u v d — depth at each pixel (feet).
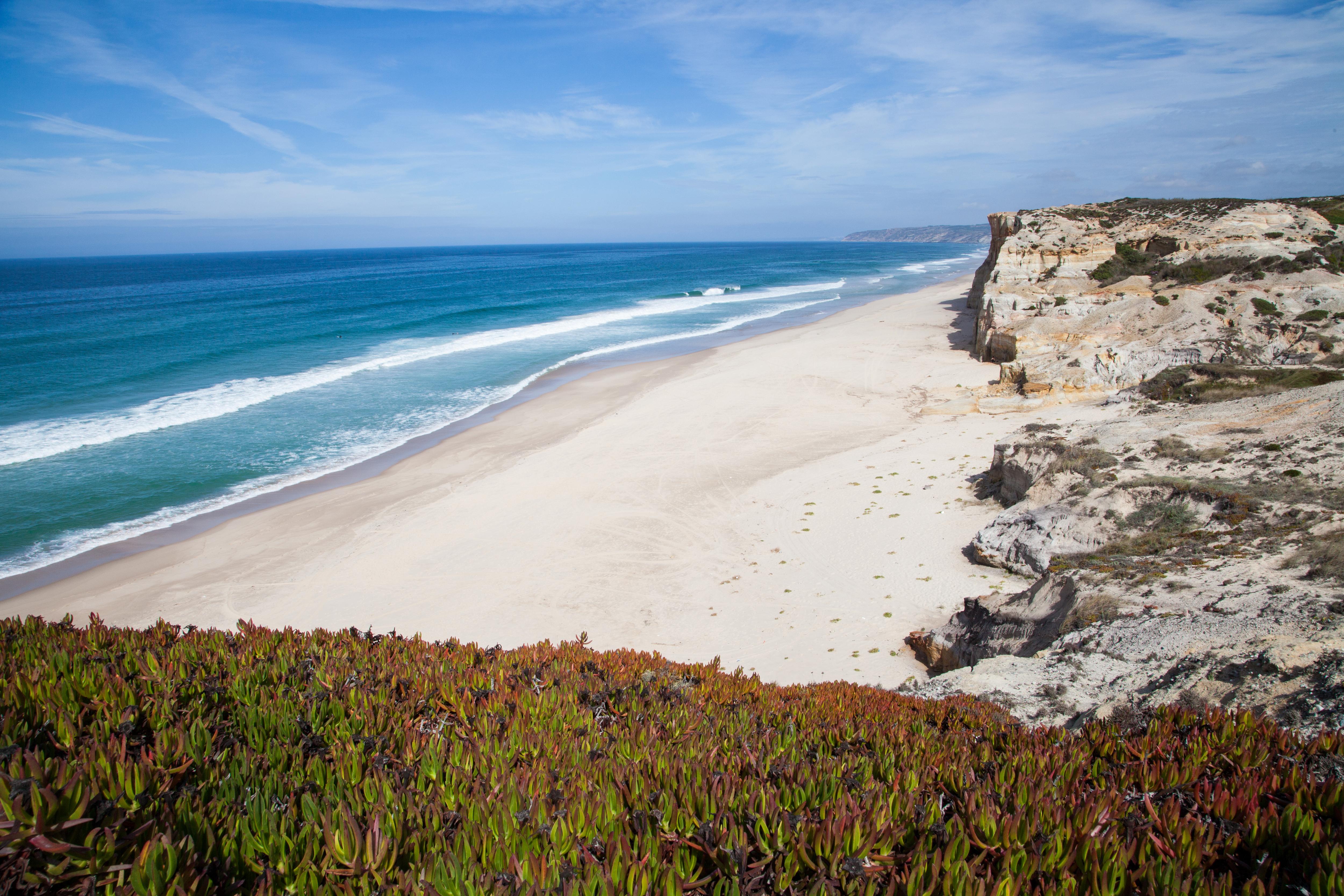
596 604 58.59
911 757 15.69
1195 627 33.83
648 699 20.02
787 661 48.83
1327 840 10.71
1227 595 37.27
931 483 76.54
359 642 23.48
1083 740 17.74
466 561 67.10
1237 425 65.92
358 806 11.59
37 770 10.13
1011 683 33.68
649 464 88.38
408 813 11.41
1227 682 26.91
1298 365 96.02
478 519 75.72
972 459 81.82
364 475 89.71
